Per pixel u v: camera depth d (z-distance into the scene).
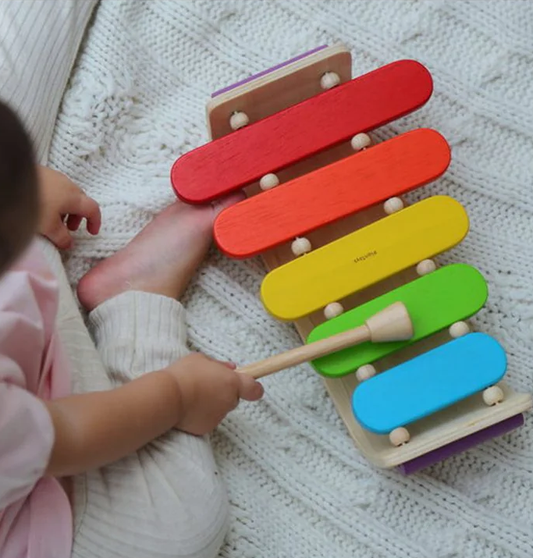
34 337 0.83
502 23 1.14
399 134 1.10
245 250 0.95
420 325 0.94
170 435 0.90
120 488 0.86
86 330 0.95
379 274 0.95
